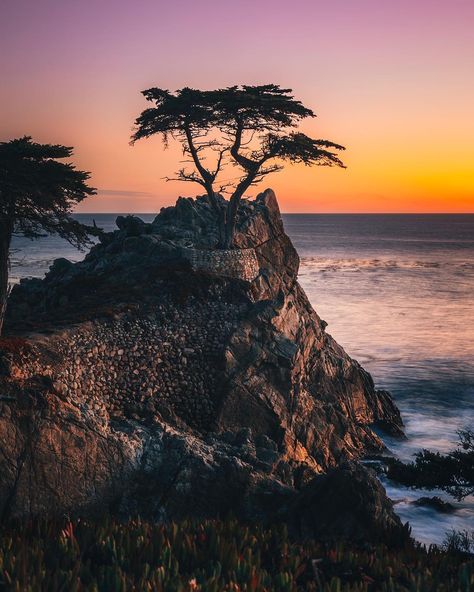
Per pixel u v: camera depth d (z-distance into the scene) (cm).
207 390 3853
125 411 3522
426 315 9806
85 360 3406
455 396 5838
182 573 1578
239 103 4409
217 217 4791
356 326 8888
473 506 3684
